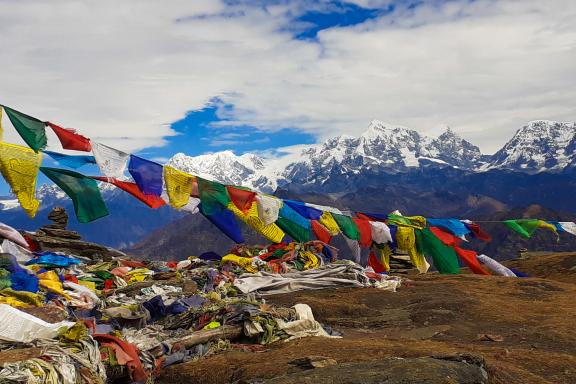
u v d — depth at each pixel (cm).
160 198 1566
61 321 1341
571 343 1367
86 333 1093
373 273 2350
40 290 1688
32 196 1259
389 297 2042
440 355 993
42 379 892
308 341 1314
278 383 902
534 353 1214
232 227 1952
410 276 2828
